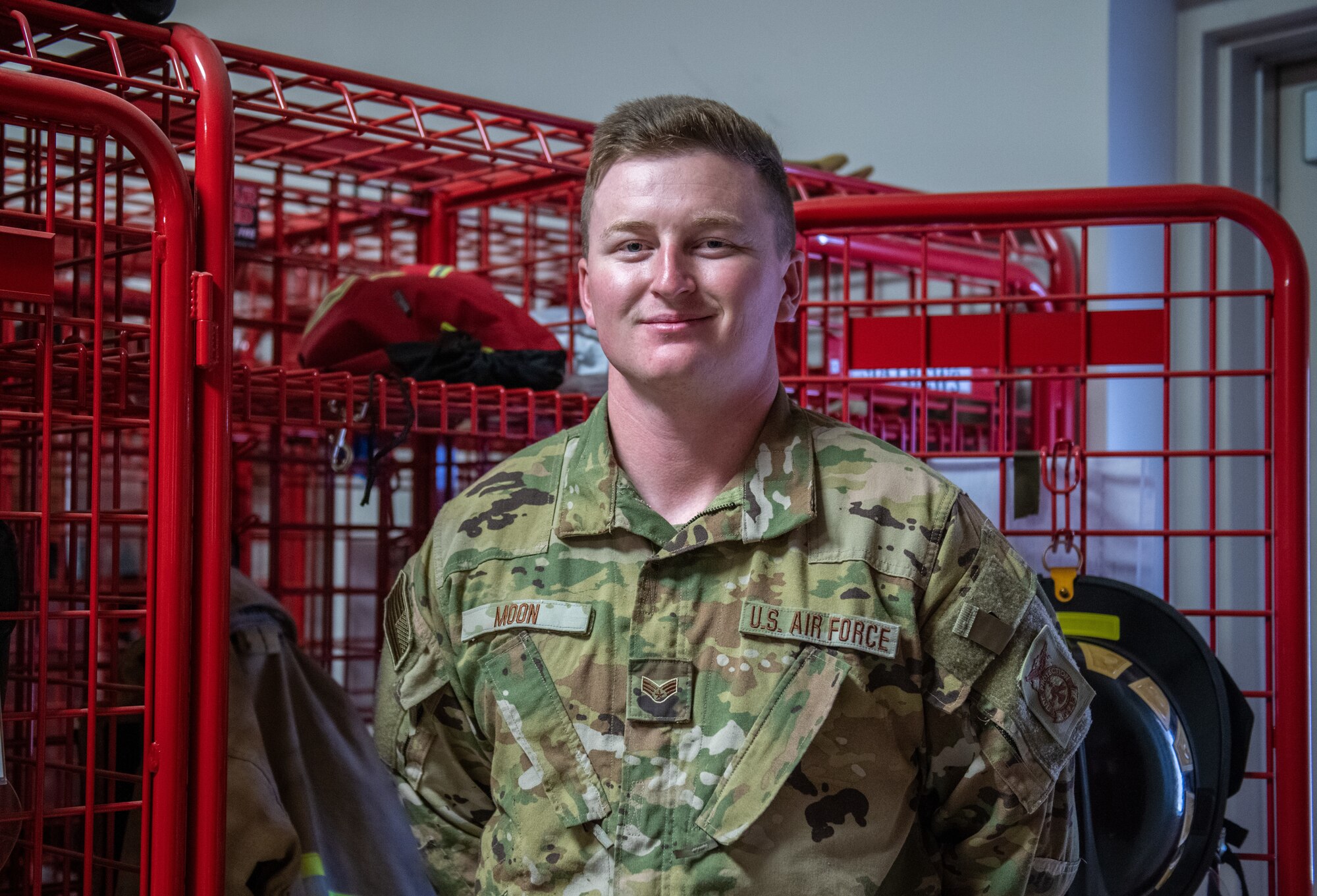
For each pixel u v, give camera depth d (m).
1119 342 1.42
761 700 0.93
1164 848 1.27
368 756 1.46
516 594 1.01
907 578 0.95
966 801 0.98
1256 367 2.72
